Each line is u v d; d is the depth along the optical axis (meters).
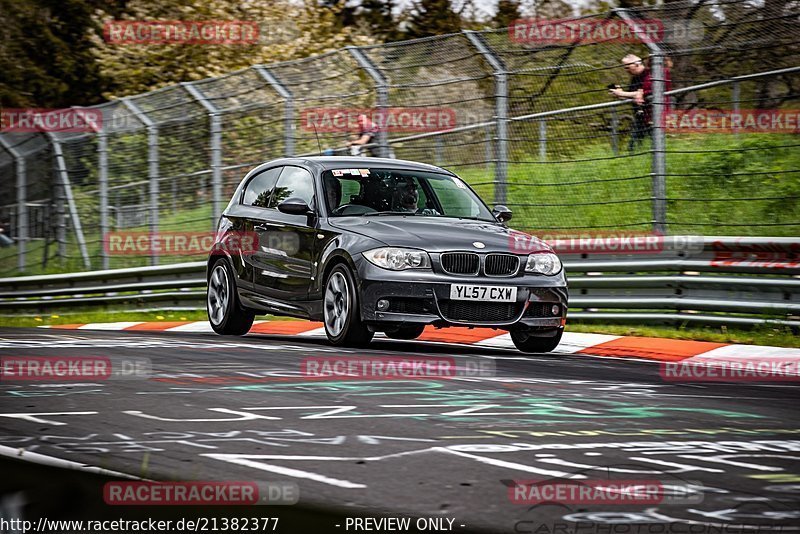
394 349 19.50
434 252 18.80
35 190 40.56
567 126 26.28
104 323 31.58
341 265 19.47
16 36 66.12
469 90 27.80
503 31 27.33
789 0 23.64
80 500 7.82
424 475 8.91
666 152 24.77
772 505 8.02
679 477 8.94
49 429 10.91
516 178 27.91
